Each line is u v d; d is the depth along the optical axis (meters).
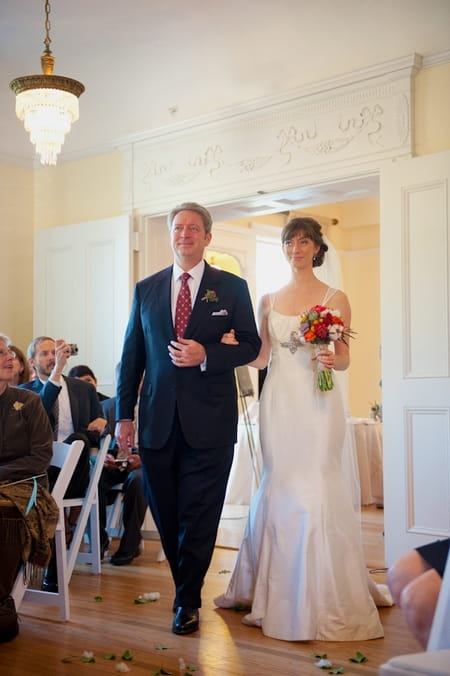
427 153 5.30
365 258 10.74
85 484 4.52
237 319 3.75
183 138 6.54
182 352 3.51
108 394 6.85
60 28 5.07
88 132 6.85
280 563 3.54
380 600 3.97
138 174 6.84
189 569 3.59
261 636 3.50
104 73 5.71
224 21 4.96
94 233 7.00
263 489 3.76
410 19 4.90
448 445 5.01
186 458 3.63
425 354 5.15
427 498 5.08
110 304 6.88
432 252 5.15
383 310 5.34
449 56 5.18
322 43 5.22
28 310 7.50
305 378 3.75
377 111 5.47
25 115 5.00
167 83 5.88
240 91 5.96
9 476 3.63
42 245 7.38
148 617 3.84
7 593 3.52
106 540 5.33
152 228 6.84
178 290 3.76
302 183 5.84
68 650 3.32
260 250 9.98
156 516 3.75
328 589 3.48
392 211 5.32
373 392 10.60
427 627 2.02
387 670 1.44
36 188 7.59
